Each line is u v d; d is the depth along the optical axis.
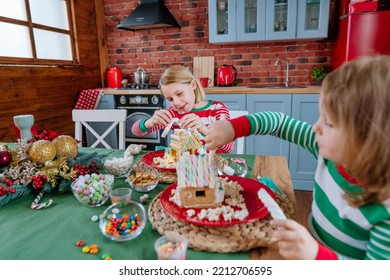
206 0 3.08
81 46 3.10
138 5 3.15
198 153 1.16
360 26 2.36
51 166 0.98
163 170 1.11
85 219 0.79
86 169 1.04
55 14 2.82
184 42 3.25
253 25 2.81
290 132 0.89
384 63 0.49
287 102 2.52
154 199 0.86
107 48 3.53
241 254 0.62
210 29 2.86
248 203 0.80
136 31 3.38
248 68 3.12
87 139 3.14
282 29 2.72
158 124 1.47
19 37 2.42
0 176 0.98
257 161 1.23
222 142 0.81
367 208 0.59
